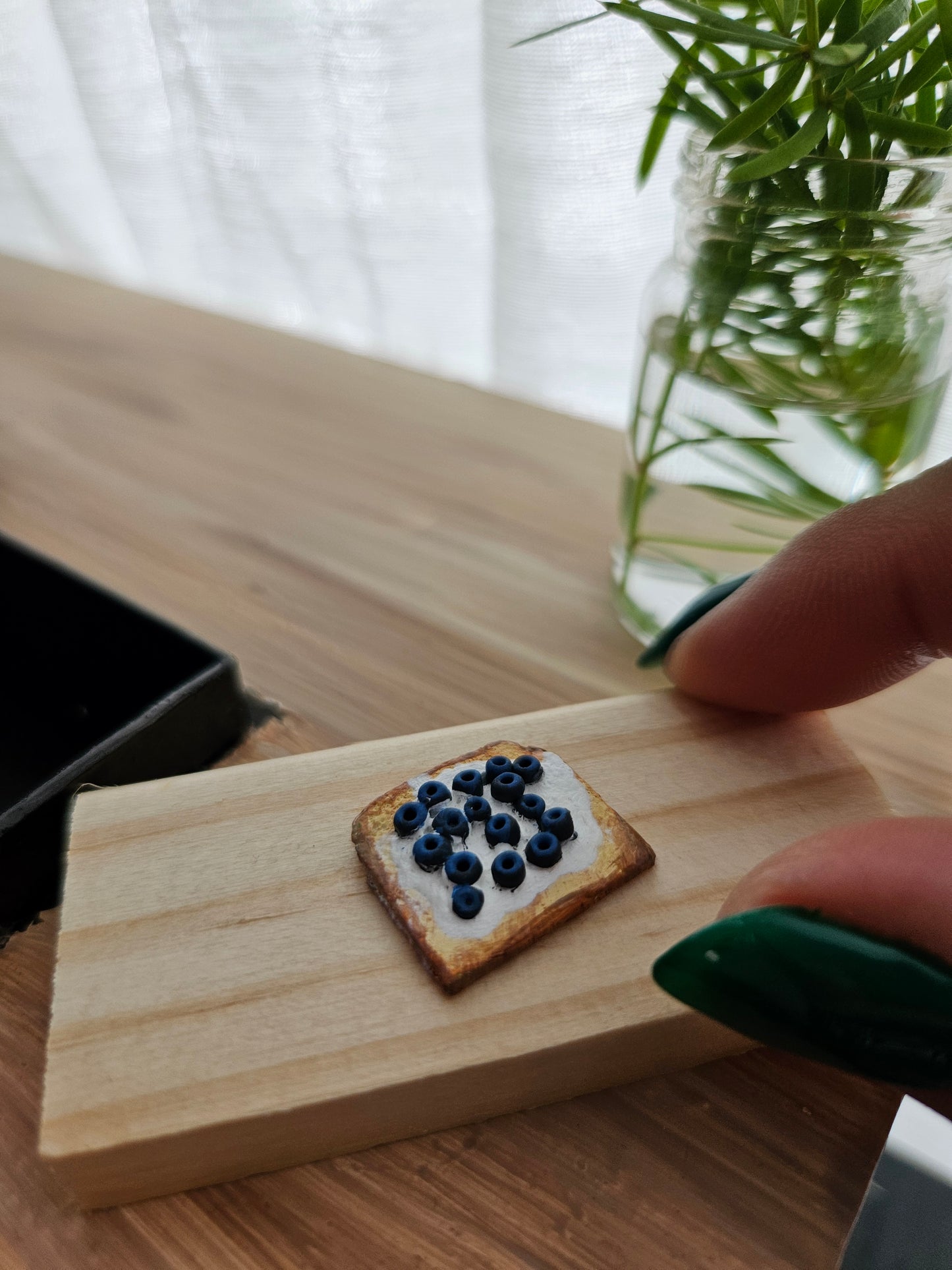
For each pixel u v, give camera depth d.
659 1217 0.06
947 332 0.09
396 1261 0.06
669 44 0.08
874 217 0.07
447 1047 0.06
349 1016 0.06
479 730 0.08
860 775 0.08
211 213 0.21
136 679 0.10
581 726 0.08
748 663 0.08
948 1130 0.06
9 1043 0.07
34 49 0.21
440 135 0.17
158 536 0.12
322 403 0.15
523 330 0.18
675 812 0.08
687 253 0.09
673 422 0.09
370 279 0.20
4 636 0.11
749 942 0.05
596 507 0.13
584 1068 0.06
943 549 0.07
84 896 0.07
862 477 0.09
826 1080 0.07
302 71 0.17
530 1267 0.06
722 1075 0.07
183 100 0.19
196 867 0.07
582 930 0.07
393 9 0.16
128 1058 0.06
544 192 0.16
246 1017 0.06
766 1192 0.06
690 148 0.08
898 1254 0.06
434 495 0.13
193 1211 0.06
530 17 0.14
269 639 0.11
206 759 0.09
